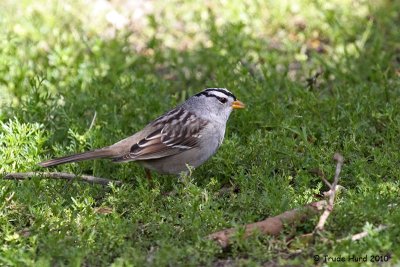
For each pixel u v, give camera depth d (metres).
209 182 10.83
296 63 15.63
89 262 8.98
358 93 13.08
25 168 11.34
